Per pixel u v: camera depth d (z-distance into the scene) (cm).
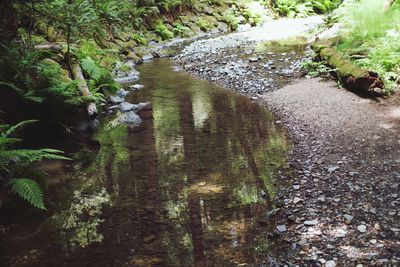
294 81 912
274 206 435
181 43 1559
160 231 399
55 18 810
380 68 771
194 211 432
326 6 2345
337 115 679
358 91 753
